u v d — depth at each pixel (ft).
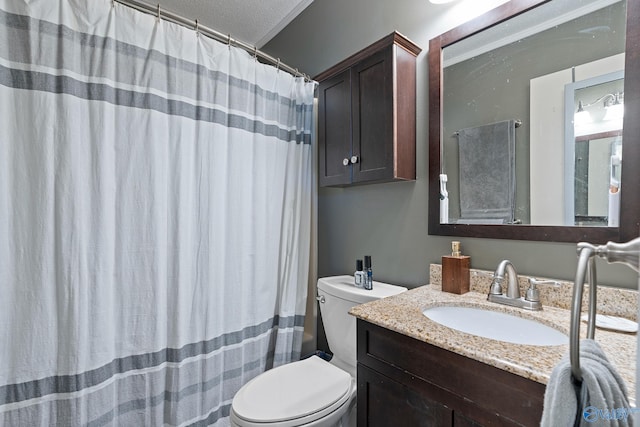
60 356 3.38
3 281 3.13
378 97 4.39
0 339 3.13
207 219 4.42
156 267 3.97
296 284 5.69
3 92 3.10
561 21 3.34
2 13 3.10
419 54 4.59
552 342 2.83
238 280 4.79
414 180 4.64
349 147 4.85
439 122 4.32
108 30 3.62
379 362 3.03
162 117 4.01
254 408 3.48
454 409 2.43
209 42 4.45
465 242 4.08
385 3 5.08
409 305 3.39
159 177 3.97
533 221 3.51
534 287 3.25
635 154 2.83
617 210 2.95
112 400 3.76
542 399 1.98
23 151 3.20
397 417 2.86
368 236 5.40
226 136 4.64
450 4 4.25
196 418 4.35
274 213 5.37
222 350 4.64
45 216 3.29
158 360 4.02
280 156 5.47
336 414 3.61
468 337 2.52
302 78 5.75
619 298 2.86
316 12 6.41
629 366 2.01
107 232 3.64
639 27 2.83
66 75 3.34
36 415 3.29
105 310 3.64
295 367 4.43
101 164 3.58
